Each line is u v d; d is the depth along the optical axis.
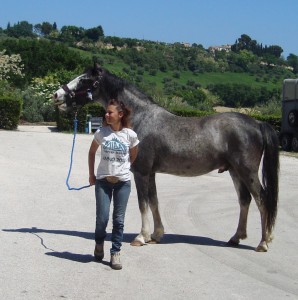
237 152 7.79
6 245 7.58
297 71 126.38
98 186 6.83
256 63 120.31
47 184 13.18
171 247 8.02
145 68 84.56
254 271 7.02
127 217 10.05
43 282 6.15
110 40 102.50
